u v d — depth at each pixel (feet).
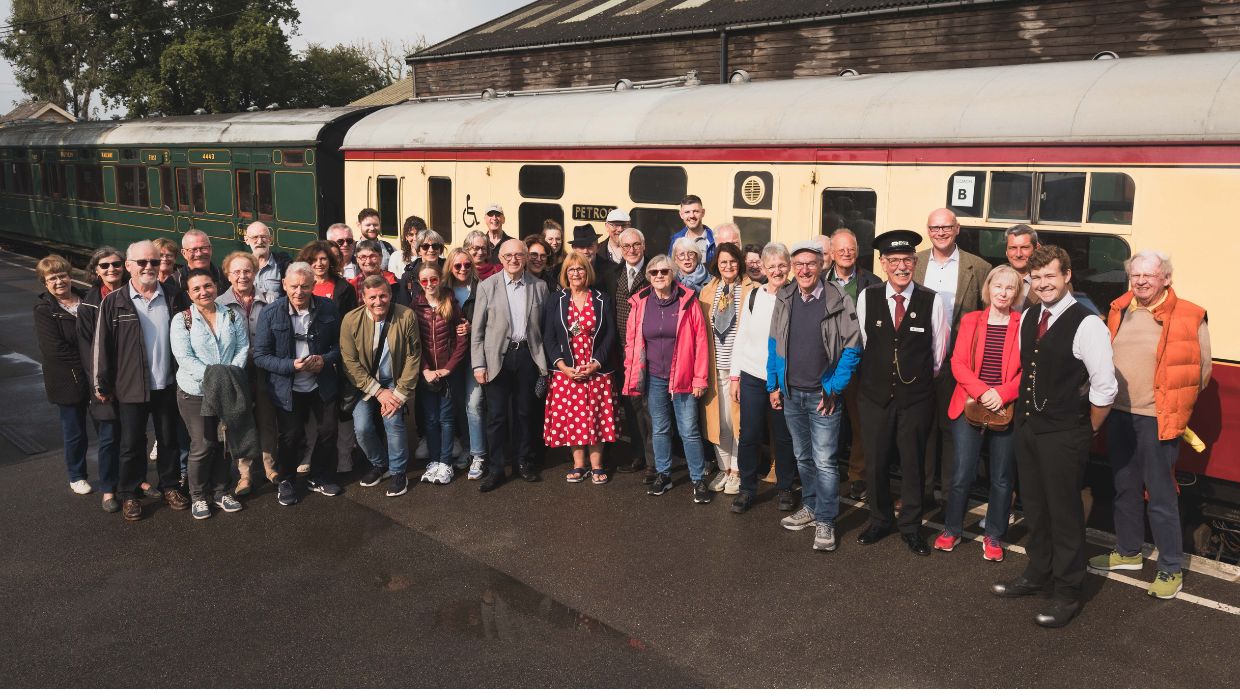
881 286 18.13
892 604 16.58
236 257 20.52
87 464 24.53
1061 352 15.39
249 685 14.14
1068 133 18.93
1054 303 15.62
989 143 20.06
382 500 21.89
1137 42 35.32
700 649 15.12
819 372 18.48
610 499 21.88
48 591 17.30
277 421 21.17
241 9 126.31
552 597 16.97
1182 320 15.94
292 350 21.01
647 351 21.34
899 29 41.65
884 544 19.24
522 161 29.94
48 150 65.26
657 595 17.01
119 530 20.15
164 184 52.95
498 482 22.71
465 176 32.17
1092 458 19.80
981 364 17.34
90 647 15.29
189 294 20.51
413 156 34.19
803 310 18.71
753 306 20.07
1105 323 16.81
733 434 21.97
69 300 21.39
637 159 26.61
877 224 22.00
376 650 15.15
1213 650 14.93
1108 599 16.67
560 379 22.06
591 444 22.45
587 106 28.73
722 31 47.39
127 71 127.85
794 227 23.56
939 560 18.42
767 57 46.55
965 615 16.16
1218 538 18.75
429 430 22.88
